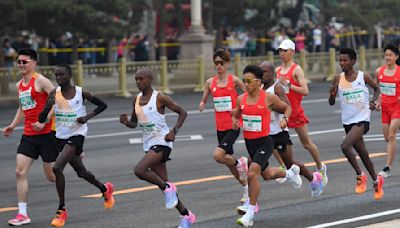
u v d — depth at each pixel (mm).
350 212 24094
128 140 41562
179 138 41500
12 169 33594
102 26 65688
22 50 23625
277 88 24703
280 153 25516
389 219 23062
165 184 21906
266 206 25156
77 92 23484
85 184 29734
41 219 24047
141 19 82062
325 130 43781
